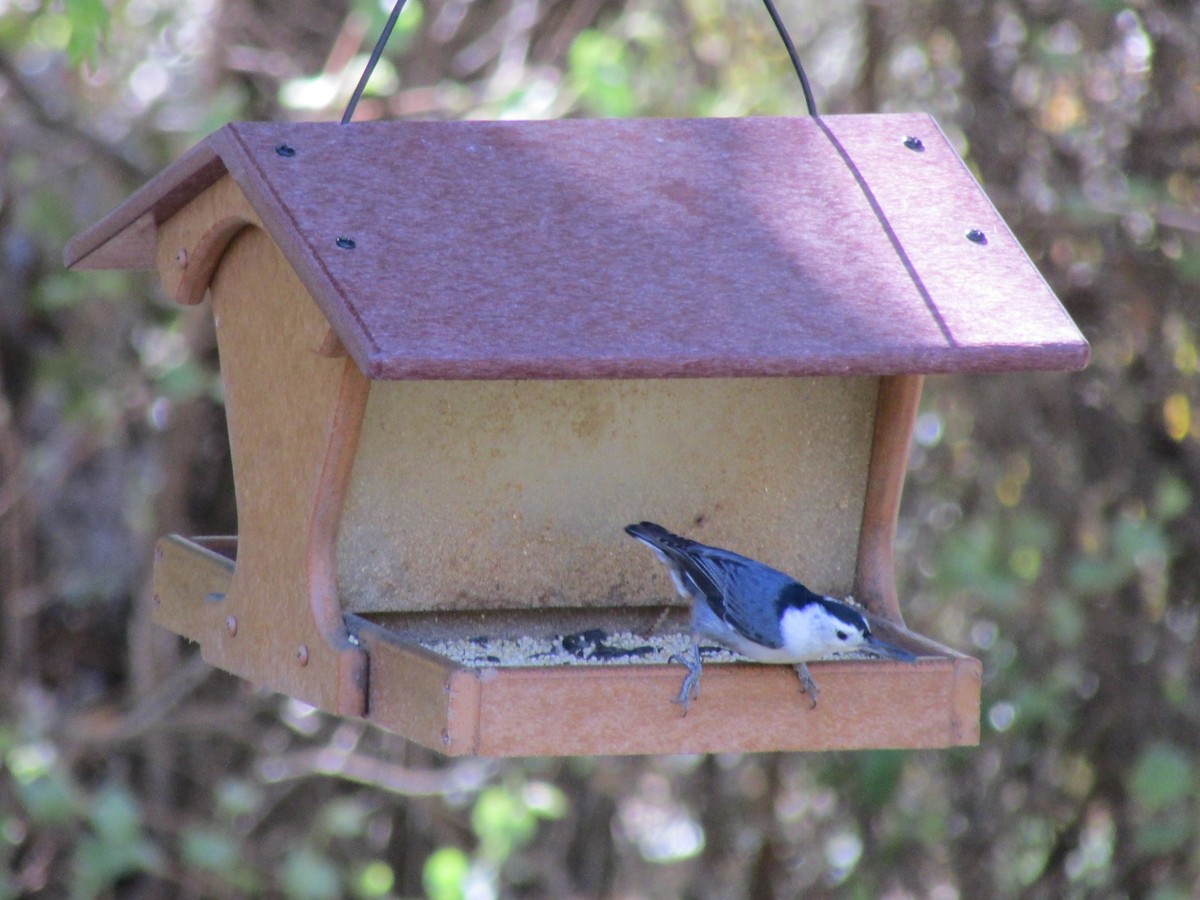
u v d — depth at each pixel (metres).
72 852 12.87
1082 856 12.77
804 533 7.43
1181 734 12.55
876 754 12.70
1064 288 12.37
